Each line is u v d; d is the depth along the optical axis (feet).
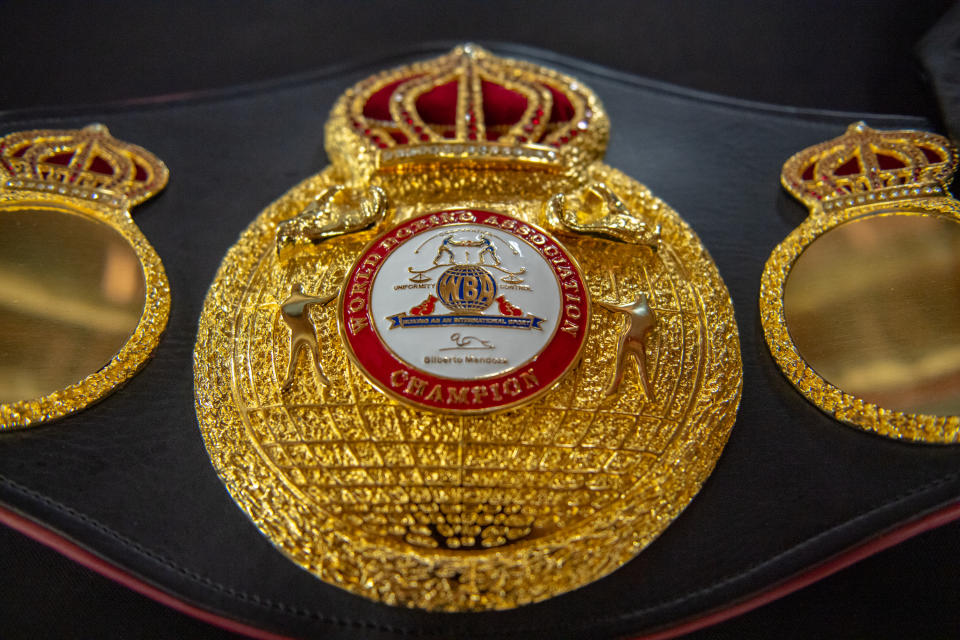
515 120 2.75
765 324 2.21
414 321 2.02
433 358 1.98
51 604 2.07
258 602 1.87
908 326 2.14
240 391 2.07
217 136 2.75
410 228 2.21
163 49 3.53
